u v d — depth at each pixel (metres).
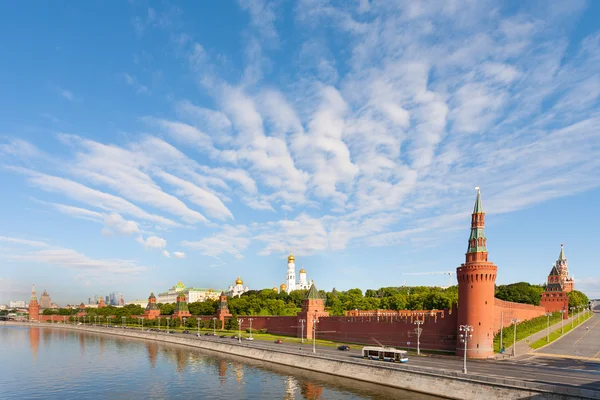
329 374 103.19
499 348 111.69
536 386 65.81
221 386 94.56
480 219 108.81
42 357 147.75
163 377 107.19
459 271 106.81
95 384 101.44
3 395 92.62
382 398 79.06
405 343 125.44
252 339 159.25
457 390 75.56
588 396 60.12
